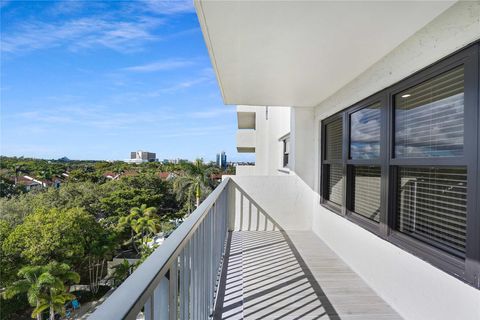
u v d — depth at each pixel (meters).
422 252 2.18
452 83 1.96
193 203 23.12
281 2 1.75
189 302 1.42
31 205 23.38
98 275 18.64
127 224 23.34
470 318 1.71
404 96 2.53
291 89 3.85
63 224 15.80
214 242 2.62
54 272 12.53
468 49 1.76
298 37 2.24
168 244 1.12
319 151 4.86
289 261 3.61
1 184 30.84
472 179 1.72
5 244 14.26
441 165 2.03
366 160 3.18
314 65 2.90
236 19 1.97
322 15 1.91
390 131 2.68
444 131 2.03
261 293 2.77
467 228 1.76
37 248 14.43
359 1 1.74
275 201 5.25
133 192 30.73
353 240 3.38
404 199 2.53
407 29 2.12
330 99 4.22
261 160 12.10
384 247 2.69
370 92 2.98
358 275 3.21
